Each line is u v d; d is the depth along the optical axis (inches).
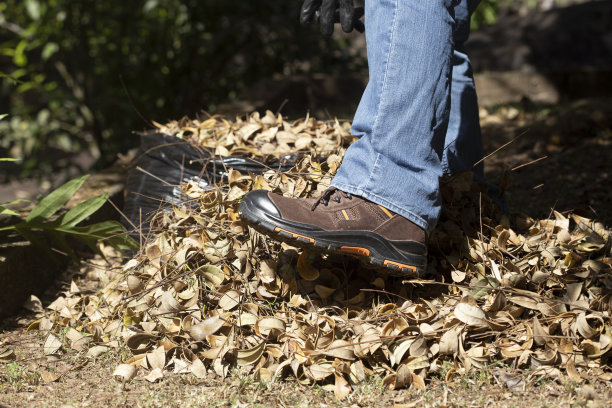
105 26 221.8
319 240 68.0
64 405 61.7
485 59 294.8
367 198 69.4
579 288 71.3
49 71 236.5
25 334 80.8
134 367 68.3
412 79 68.9
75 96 223.6
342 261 79.7
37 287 93.8
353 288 77.9
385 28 69.5
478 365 66.5
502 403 61.1
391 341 67.2
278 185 81.4
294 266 77.5
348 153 72.1
